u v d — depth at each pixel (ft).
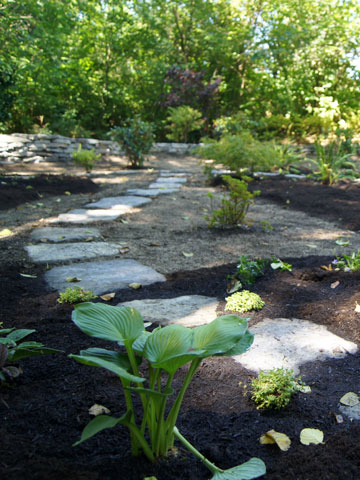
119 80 56.03
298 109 54.90
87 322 4.27
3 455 4.40
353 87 54.85
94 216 18.15
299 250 13.71
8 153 35.83
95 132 49.90
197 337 4.55
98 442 4.83
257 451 4.85
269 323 8.30
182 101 52.37
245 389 6.11
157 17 55.11
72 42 49.47
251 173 29.78
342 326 8.08
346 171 28.86
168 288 10.30
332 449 4.84
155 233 15.90
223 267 11.89
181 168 38.22
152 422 4.52
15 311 8.71
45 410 5.39
